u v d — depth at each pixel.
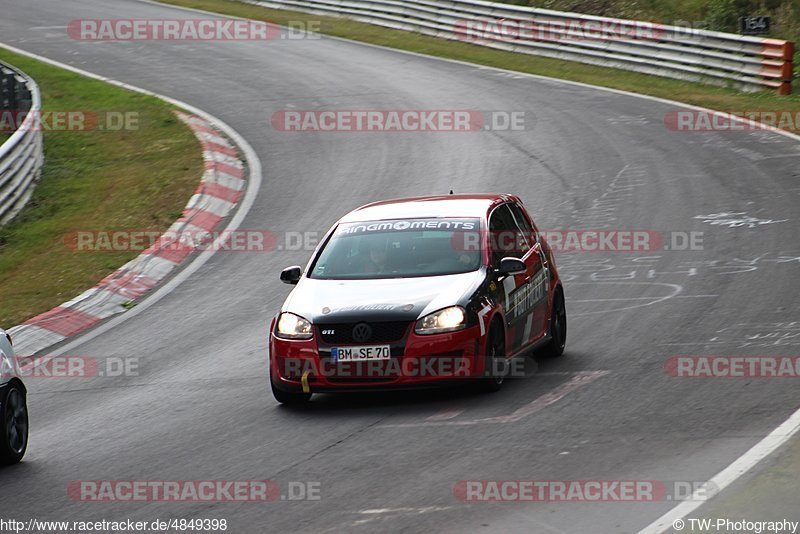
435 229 39.47
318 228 67.81
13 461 32.62
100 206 76.19
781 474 26.27
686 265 53.78
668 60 108.25
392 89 107.75
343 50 129.50
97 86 116.06
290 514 26.06
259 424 34.88
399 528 24.55
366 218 41.00
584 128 88.88
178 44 138.50
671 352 39.91
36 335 51.66
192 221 70.12
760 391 34.09
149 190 78.19
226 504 27.19
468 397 36.09
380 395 37.59
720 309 45.66
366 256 38.75
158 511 27.09
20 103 102.56
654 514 24.42
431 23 135.12
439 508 25.66
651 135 85.19
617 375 37.38
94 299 56.69
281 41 137.12
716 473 26.73
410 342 34.91
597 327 44.88
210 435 34.09
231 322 51.09
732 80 102.44
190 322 51.88
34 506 28.38
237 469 30.17
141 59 130.62
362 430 33.06
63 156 91.19
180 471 30.47
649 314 46.00
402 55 124.81
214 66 124.50
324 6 151.12
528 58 120.56
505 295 37.53
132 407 39.00
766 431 29.88
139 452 32.91
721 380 35.66
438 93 105.06
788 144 79.62
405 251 38.62
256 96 108.38
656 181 72.12
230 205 74.88
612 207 66.88
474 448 30.25
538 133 88.25
